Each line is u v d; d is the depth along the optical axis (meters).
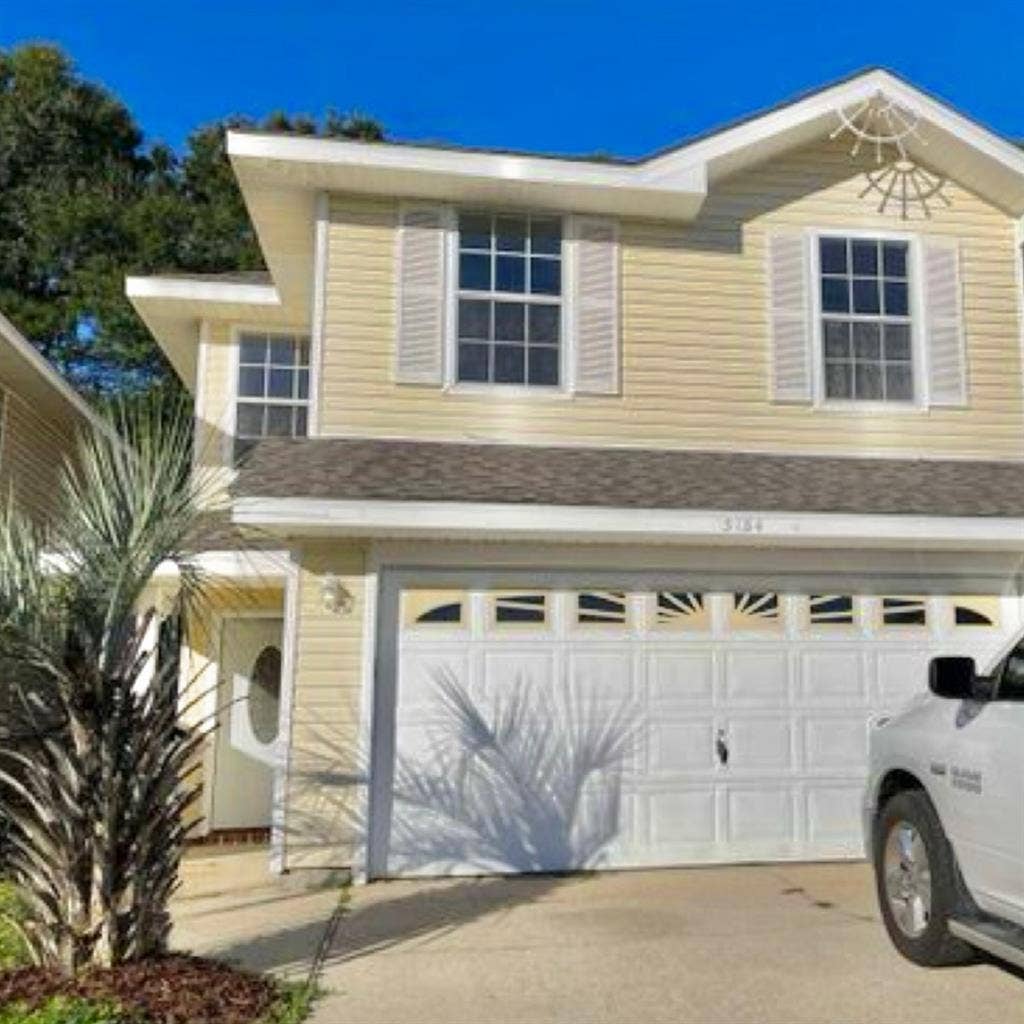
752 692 8.98
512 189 9.65
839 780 8.96
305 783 8.39
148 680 6.39
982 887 5.07
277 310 12.63
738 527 8.50
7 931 5.67
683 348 9.98
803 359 10.13
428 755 8.55
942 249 10.53
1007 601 9.35
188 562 5.68
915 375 10.28
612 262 10.01
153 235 26.98
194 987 5.12
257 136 9.12
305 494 8.07
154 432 5.38
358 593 8.68
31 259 27.64
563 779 8.66
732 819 8.82
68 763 5.02
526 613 8.83
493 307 9.77
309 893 7.93
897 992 5.34
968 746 5.18
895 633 9.21
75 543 5.11
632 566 8.98
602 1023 5.01
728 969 5.80
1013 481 9.59
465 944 6.41
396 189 9.64
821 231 10.40
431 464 8.84
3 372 13.24
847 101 10.22
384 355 9.52
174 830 5.39
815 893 7.66
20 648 4.85
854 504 8.73
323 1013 5.17
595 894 7.74
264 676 11.55
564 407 9.70
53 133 29.94
